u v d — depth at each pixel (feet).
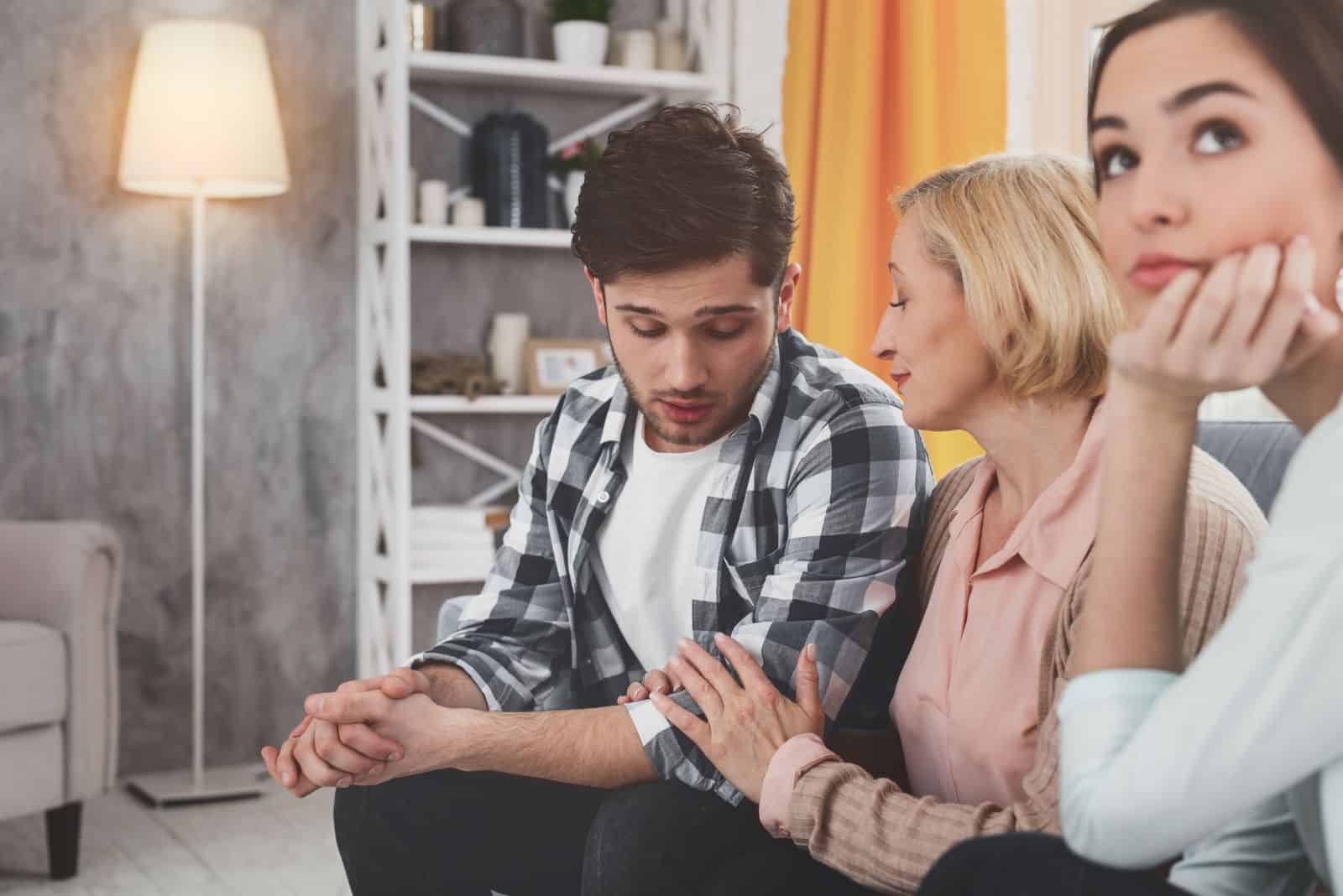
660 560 5.07
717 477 4.94
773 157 4.61
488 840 4.75
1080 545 3.66
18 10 11.53
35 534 9.49
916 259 3.95
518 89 12.96
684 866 3.94
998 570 3.88
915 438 4.76
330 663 12.62
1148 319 2.28
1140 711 2.32
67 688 9.21
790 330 5.27
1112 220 2.39
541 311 13.12
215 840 10.13
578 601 5.20
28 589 9.37
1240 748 2.12
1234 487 3.54
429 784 4.76
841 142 10.81
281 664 12.47
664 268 4.42
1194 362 2.26
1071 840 2.34
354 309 12.60
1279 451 5.41
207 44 11.03
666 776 4.19
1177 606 2.41
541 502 5.41
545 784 4.76
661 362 4.62
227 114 11.02
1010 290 3.70
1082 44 10.66
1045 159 3.84
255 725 12.41
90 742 9.36
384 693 4.33
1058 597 3.70
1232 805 2.15
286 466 12.42
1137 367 2.32
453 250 12.85
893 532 4.60
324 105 12.44
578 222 4.61
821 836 3.65
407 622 11.78
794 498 4.81
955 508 4.48
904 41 10.47
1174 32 2.28
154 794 11.19
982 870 2.50
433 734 4.34
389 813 4.79
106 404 11.87
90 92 11.75
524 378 12.60
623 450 5.15
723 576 4.96
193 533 11.80
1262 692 2.12
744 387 4.71
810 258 11.14
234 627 12.32
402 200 11.63
